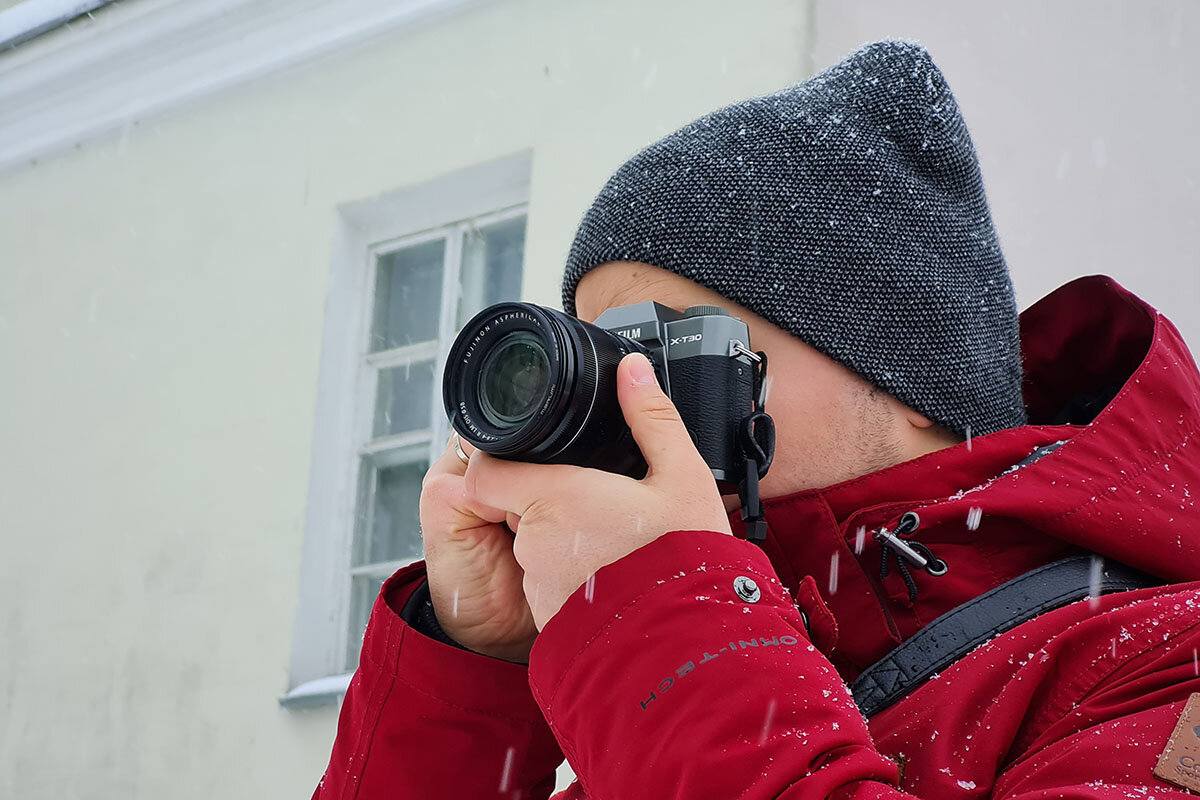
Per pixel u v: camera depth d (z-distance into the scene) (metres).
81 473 4.14
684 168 1.13
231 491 3.76
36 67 4.55
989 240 1.19
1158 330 1.02
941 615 0.90
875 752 0.72
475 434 0.87
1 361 4.52
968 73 3.20
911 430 1.09
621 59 3.44
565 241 3.33
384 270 3.88
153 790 3.56
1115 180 3.41
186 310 4.11
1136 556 0.88
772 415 1.06
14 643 4.05
